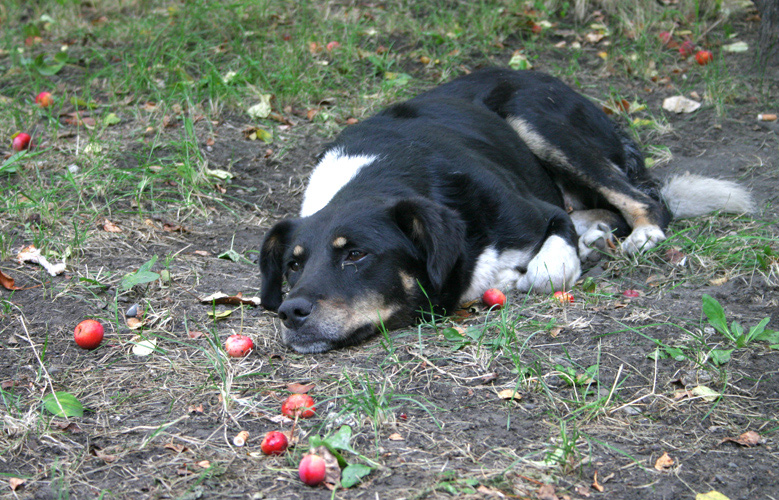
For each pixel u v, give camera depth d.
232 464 2.56
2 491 2.53
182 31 4.09
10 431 2.61
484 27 4.29
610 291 2.96
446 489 2.50
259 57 3.93
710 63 3.93
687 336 2.79
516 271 2.98
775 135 3.50
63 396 2.65
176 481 2.53
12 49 4.21
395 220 2.83
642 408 2.65
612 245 3.15
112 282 2.97
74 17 4.62
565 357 2.75
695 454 2.58
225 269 3.05
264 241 2.87
